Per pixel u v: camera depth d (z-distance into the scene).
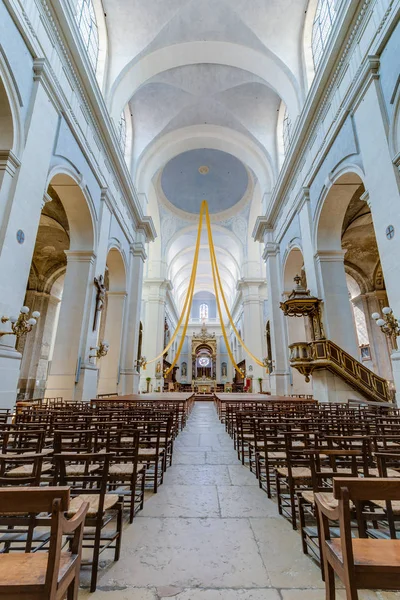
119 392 12.37
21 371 14.38
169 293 24.62
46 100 6.28
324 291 8.78
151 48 10.73
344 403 7.37
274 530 2.40
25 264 5.55
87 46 9.61
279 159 13.87
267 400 8.73
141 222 14.39
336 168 7.80
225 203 21.75
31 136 5.74
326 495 2.14
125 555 2.04
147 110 13.75
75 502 2.02
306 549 2.08
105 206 10.16
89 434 2.86
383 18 5.79
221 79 12.73
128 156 13.87
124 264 12.91
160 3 9.91
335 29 7.14
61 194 8.51
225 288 37.41
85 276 8.90
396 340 5.69
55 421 4.00
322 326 8.66
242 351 26.12
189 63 11.76
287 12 10.06
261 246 22.06
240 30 10.57
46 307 15.46
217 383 33.38
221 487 3.37
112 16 10.11
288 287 12.47
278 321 12.98
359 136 6.61
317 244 9.16
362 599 1.66
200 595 1.67
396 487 1.20
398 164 5.45
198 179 19.84
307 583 1.77
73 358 8.25
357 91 6.62
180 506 2.85
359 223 12.01
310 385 11.66
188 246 27.28
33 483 2.08
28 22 5.66
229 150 15.54
